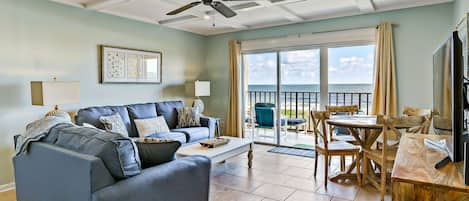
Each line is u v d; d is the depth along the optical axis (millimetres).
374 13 4484
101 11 4348
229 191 3201
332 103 5039
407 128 3023
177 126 4926
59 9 3848
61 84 3398
